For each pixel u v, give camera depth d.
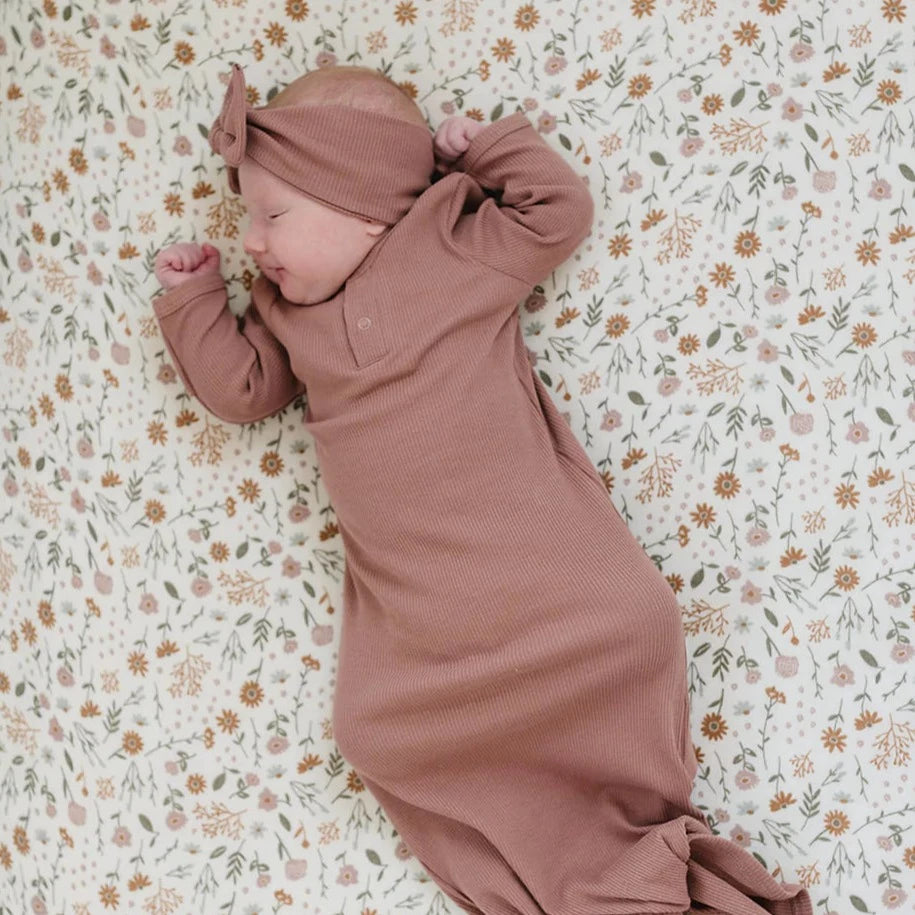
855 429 1.29
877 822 1.31
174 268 1.25
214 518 1.37
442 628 1.15
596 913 1.15
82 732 1.42
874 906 1.32
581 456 1.22
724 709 1.31
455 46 1.29
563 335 1.30
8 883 1.48
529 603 1.13
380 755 1.20
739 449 1.29
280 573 1.37
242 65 1.30
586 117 1.27
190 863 1.40
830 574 1.30
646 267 1.28
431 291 1.16
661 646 1.13
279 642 1.38
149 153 1.33
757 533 1.30
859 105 1.25
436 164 1.26
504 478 1.15
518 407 1.18
